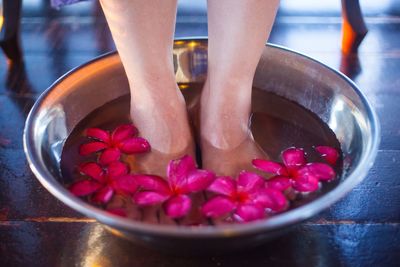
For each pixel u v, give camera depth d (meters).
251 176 0.66
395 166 0.75
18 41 0.94
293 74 0.76
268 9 0.63
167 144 0.70
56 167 0.68
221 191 0.65
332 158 0.69
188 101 0.78
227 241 0.57
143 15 0.62
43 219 0.69
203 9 1.06
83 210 0.56
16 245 0.66
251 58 0.66
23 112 0.83
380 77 0.89
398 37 0.98
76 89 0.72
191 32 1.00
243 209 0.63
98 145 0.71
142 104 0.69
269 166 0.68
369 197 0.71
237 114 0.69
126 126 0.72
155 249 0.61
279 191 0.65
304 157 0.70
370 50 0.95
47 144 0.67
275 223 0.55
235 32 0.64
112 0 0.61
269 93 0.79
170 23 0.65
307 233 0.67
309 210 0.56
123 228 0.55
